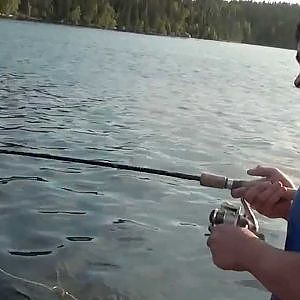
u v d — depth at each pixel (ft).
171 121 50.90
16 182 27.04
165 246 20.65
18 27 249.55
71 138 39.09
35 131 40.60
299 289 6.37
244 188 9.07
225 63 177.78
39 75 82.89
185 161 34.91
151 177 29.71
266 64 198.59
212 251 7.14
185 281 18.15
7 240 20.20
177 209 24.94
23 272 17.93
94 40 229.86
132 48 204.95
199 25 437.17
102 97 64.39
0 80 71.36
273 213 8.77
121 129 44.21
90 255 19.45
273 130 52.29
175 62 155.02
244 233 7.03
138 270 18.65
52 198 25.04
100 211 23.88
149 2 406.82
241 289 17.88
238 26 443.73
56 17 352.08
